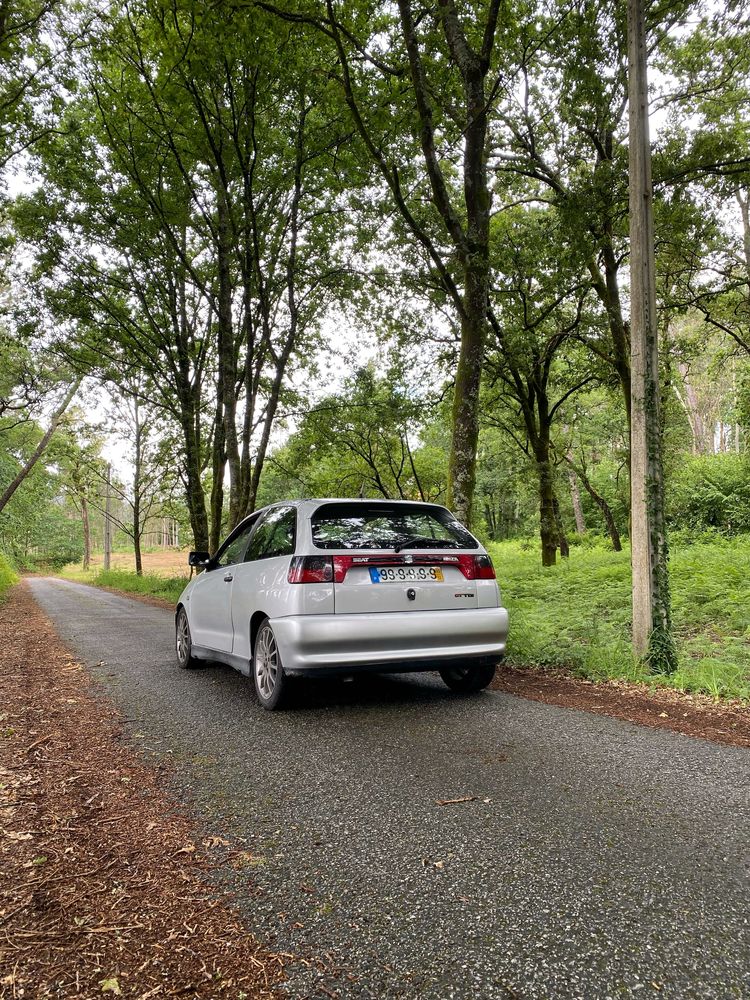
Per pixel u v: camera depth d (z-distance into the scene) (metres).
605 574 12.41
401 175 12.48
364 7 9.04
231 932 1.98
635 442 6.00
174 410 19.39
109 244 15.81
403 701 5.18
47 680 6.36
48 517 74.88
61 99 11.98
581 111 11.35
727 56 10.80
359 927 2.00
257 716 4.74
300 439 20.73
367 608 4.64
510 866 2.39
